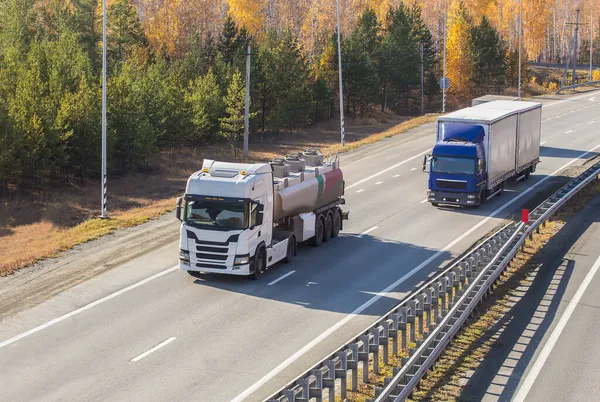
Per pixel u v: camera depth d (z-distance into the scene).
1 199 44.81
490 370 18.39
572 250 30.81
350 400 16.30
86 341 20.45
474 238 32.88
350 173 48.19
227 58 86.88
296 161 30.62
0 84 49.44
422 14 140.62
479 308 23.41
